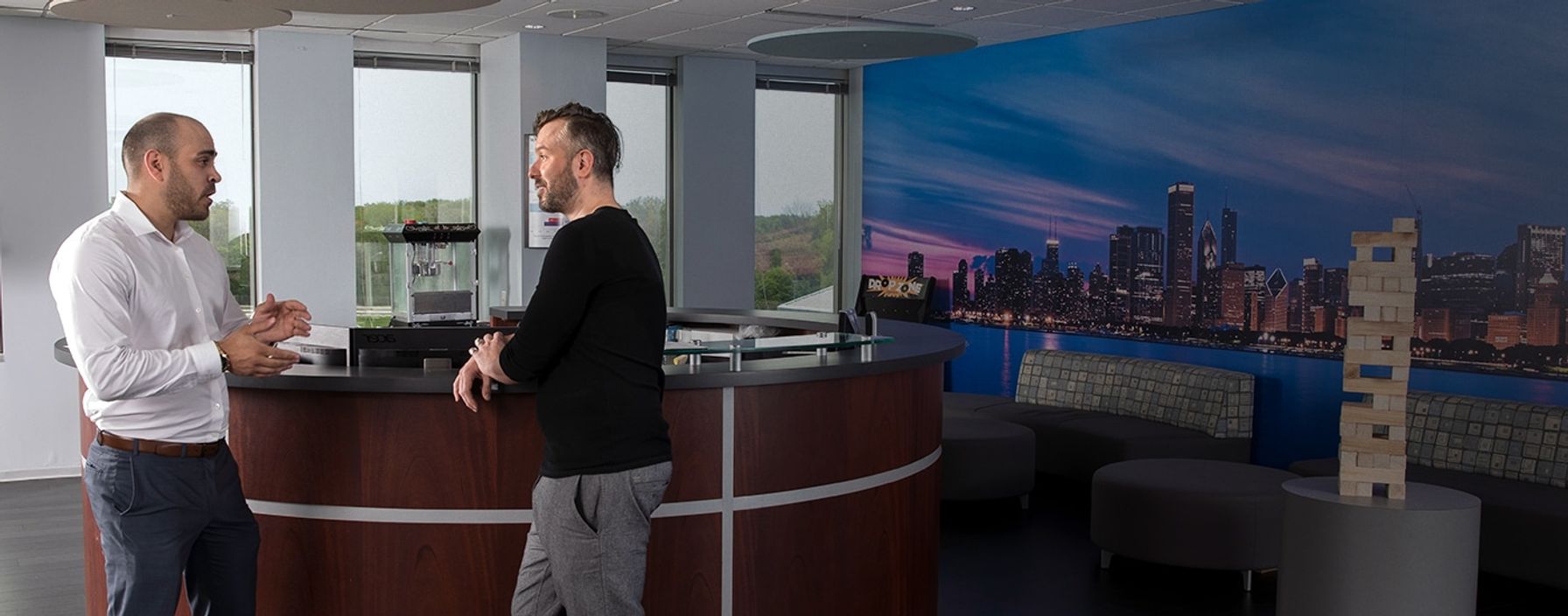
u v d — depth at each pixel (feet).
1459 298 21.62
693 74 32.99
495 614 11.57
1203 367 24.44
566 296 9.58
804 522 12.42
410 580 11.57
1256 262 24.70
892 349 13.94
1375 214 22.72
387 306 30.86
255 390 11.71
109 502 10.32
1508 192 20.81
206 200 10.75
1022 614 16.28
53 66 25.36
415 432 11.43
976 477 21.61
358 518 11.57
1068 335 29.04
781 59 33.37
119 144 27.50
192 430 10.47
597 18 26.89
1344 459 13.33
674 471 11.75
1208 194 25.58
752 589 12.16
